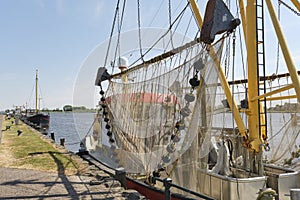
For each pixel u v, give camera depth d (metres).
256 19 6.45
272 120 9.76
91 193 6.45
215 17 5.11
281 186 6.22
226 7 5.20
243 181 5.69
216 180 6.02
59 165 9.55
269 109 9.71
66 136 30.98
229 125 7.57
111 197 6.18
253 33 6.43
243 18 7.36
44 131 29.97
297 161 8.30
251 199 5.71
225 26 5.15
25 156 11.25
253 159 6.42
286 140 9.17
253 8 6.43
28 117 54.72
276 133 9.48
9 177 7.86
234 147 7.24
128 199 6.08
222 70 6.23
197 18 6.82
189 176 6.00
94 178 7.80
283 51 5.83
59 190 6.67
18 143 15.51
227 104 6.60
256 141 6.39
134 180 7.58
